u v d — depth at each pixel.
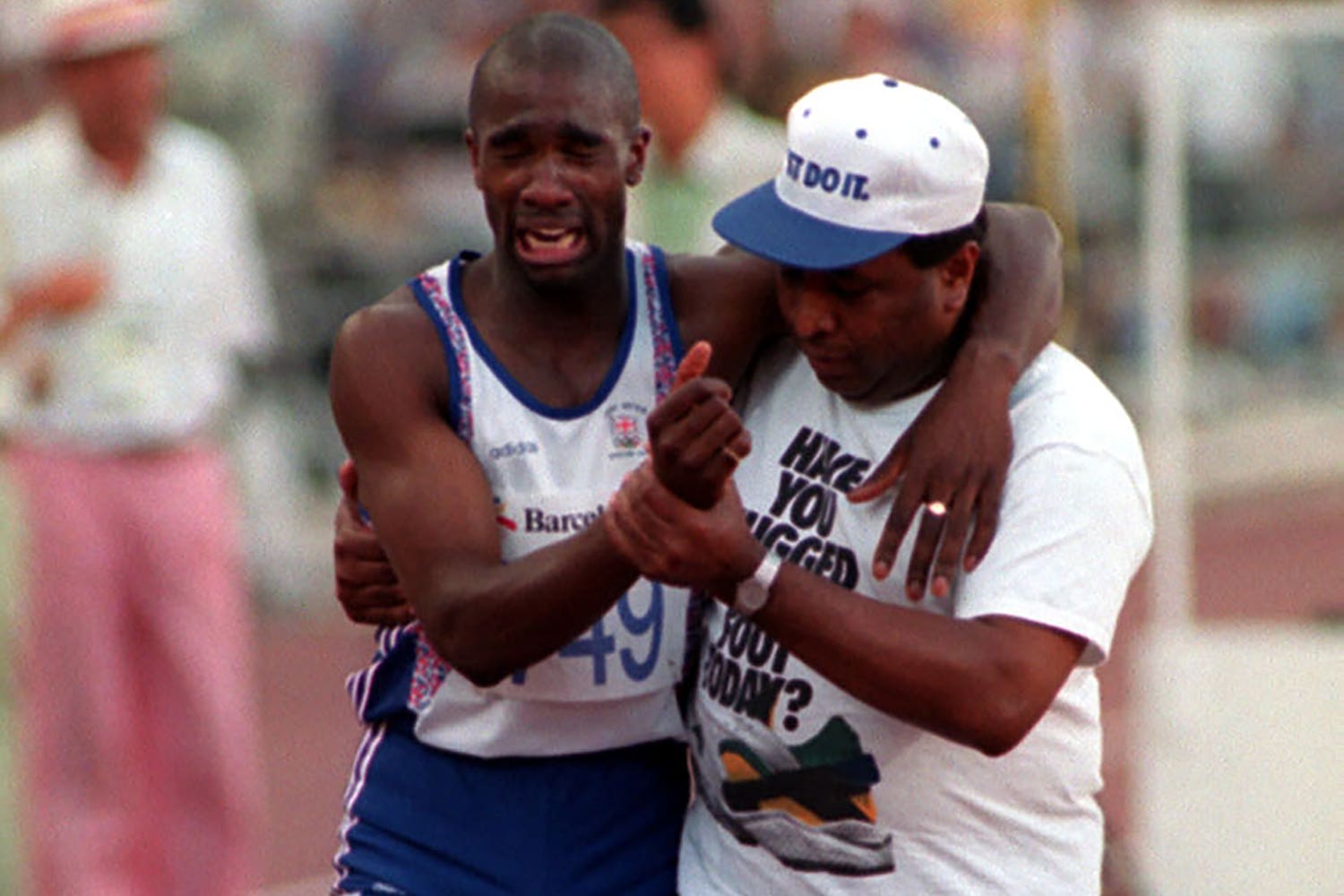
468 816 12.96
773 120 30.97
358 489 12.51
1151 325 21.62
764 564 11.11
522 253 11.98
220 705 24.95
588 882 12.99
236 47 37.00
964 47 38.78
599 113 11.84
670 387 12.54
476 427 12.30
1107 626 11.64
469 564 11.74
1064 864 12.30
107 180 24.30
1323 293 41.56
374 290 38.22
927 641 11.23
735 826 12.50
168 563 24.56
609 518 11.09
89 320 24.19
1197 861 21.17
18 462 24.28
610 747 12.97
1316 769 20.86
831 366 11.77
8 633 23.44
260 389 36.81
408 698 13.02
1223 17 21.25
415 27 39.34
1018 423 11.91
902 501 11.68
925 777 11.98
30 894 24.03
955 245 11.57
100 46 23.84
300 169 37.78
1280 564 40.25
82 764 24.38
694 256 12.93
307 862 26.06
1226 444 43.16
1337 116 37.97
